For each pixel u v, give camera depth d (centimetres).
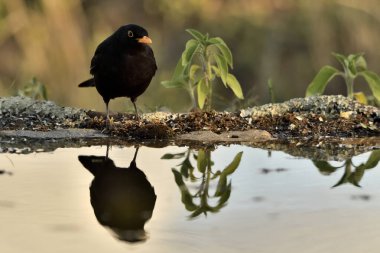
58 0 2300
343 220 653
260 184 803
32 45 2253
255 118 1136
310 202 721
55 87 2211
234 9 2528
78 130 1106
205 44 1204
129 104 1636
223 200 734
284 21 2428
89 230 632
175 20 2517
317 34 2367
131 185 804
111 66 1120
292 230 626
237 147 1025
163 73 2295
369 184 798
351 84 1243
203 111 1152
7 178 829
